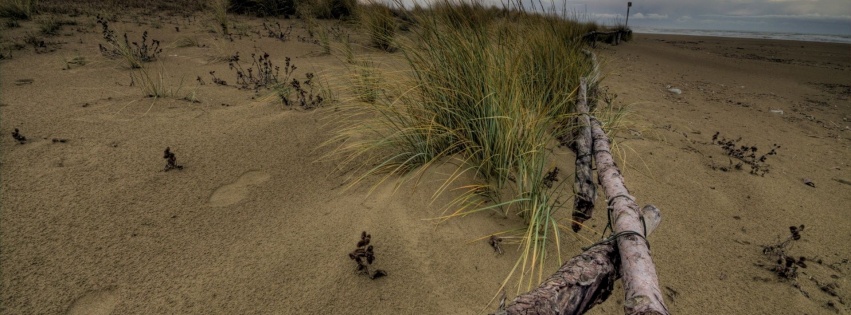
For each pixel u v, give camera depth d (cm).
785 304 179
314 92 414
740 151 359
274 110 351
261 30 818
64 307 142
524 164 214
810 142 446
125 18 766
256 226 195
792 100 689
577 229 209
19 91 345
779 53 1530
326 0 1016
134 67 465
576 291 115
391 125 271
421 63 260
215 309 147
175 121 307
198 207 204
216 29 741
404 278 169
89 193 203
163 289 154
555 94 301
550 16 366
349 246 185
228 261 171
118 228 182
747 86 805
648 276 117
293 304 153
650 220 160
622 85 674
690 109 557
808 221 255
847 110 628
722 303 177
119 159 239
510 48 278
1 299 141
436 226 200
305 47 681
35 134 260
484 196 223
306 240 187
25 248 164
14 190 198
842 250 225
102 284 152
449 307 159
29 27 604
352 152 274
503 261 183
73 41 559
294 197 222
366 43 525
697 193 279
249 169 247
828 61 1313
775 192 293
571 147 306
